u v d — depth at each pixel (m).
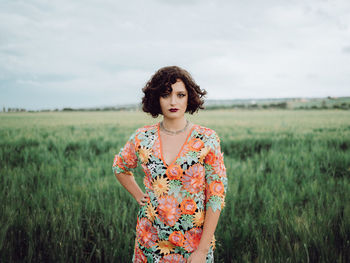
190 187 1.30
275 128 13.83
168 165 1.32
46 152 6.44
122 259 2.25
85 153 6.97
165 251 1.35
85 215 2.88
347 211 2.72
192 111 1.43
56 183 4.01
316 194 3.48
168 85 1.28
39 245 2.37
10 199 3.18
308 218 2.66
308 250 2.20
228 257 2.32
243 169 4.95
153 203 1.36
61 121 22.12
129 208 3.19
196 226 1.33
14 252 2.30
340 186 3.89
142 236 1.41
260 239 2.34
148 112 1.45
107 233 2.64
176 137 1.35
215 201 1.30
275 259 2.10
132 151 1.47
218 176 1.32
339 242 2.34
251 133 11.34
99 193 3.59
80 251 2.31
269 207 3.05
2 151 6.42
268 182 4.27
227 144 8.21
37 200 3.30
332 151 6.35
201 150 1.30
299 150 7.09
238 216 3.01
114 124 18.75
